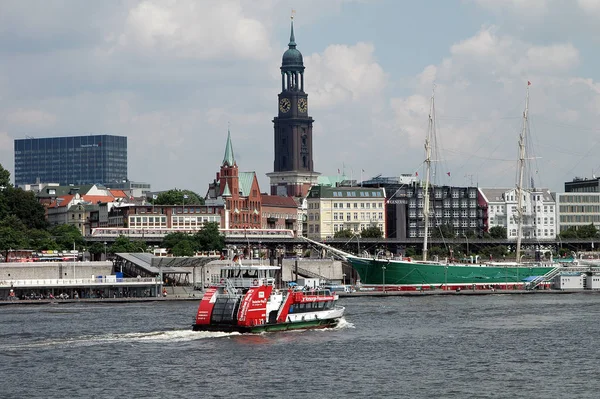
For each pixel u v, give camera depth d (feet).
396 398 567.59
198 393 579.89
